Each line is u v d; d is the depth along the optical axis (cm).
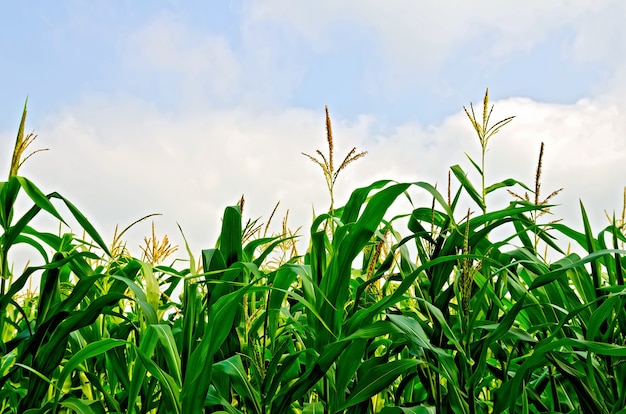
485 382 229
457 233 209
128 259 267
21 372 241
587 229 219
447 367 181
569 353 214
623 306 203
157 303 195
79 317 196
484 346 187
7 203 205
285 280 214
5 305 204
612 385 201
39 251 265
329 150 226
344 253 194
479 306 194
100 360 262
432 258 221
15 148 205
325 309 197
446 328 188
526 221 243
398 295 184
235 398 222
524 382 209
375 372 190
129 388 212
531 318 244
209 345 173
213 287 213
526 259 219
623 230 240
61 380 188
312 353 194
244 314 215
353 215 216
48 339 208
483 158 232
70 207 204
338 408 188
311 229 225
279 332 250
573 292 225
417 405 204
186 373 173
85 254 211
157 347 210
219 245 243
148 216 224
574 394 240
